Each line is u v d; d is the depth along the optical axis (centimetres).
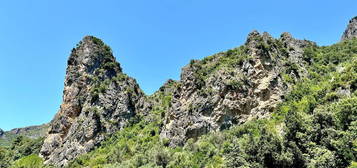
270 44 9788
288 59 10106
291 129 5506
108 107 12206
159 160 7438
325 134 5144
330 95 6938
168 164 7138
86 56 13950
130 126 12031
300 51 10994
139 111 12850
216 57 9812
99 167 8925
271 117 7631
